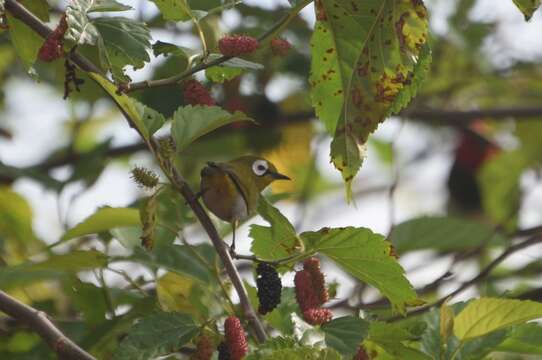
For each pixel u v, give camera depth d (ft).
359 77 28.71
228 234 34.01
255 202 31.91
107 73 32.55
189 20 29.60
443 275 42.63
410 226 45.16
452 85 73.41
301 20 57.31
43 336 29.25
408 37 28.40
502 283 53.21
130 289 38.96
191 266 34.71
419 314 38.11
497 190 76.13
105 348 35.19
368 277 29.37
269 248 30.86
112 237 38.96
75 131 67.67
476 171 82.23
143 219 28.17
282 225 30.12
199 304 34.63
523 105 77.20
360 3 28.17
